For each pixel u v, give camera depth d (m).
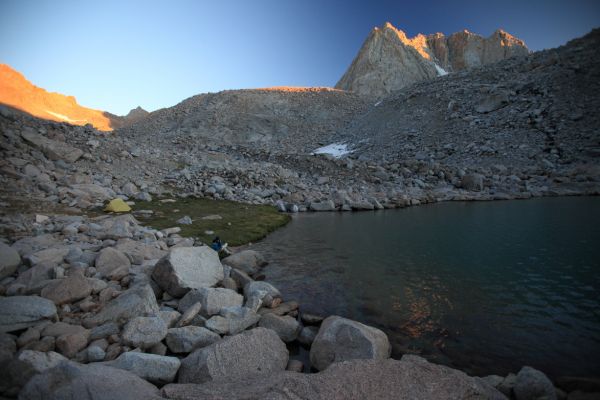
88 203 25.77
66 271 13.12
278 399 6.16
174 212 27.97
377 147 81.38
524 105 73.00
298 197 39.53
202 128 115.00
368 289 14.39
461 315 11.77
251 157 67.69
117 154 39.56
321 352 9.09
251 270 16.58
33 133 33.56
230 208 31.88
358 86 185.75
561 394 7.65
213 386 7.04
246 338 8.97
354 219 30.92
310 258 18.97
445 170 54.06
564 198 40.25
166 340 9.77
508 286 14.08
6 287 11.68
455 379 6.79
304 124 118.44
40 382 6.80
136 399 6.65
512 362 9.09
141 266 14.77
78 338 9.20
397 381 6.67
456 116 79.69
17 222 19.03
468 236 22.92
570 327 10.74
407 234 24.16
